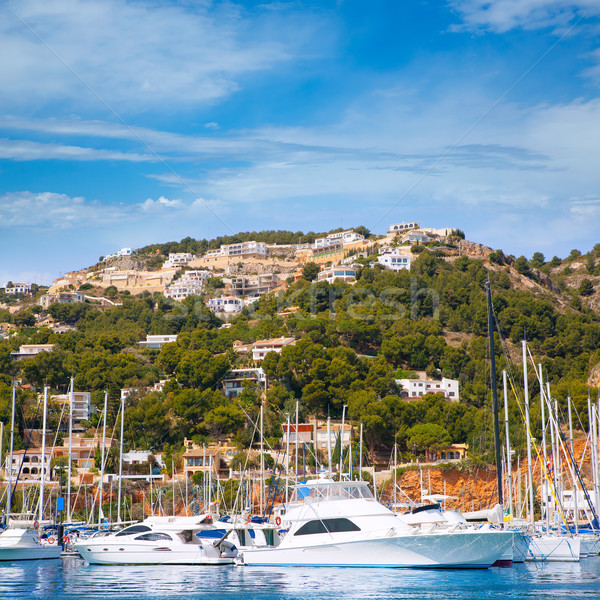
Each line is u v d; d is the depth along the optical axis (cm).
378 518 5231
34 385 16800
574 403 12181
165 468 12719
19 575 5331
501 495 5972
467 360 17962
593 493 7706
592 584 4722
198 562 5672
